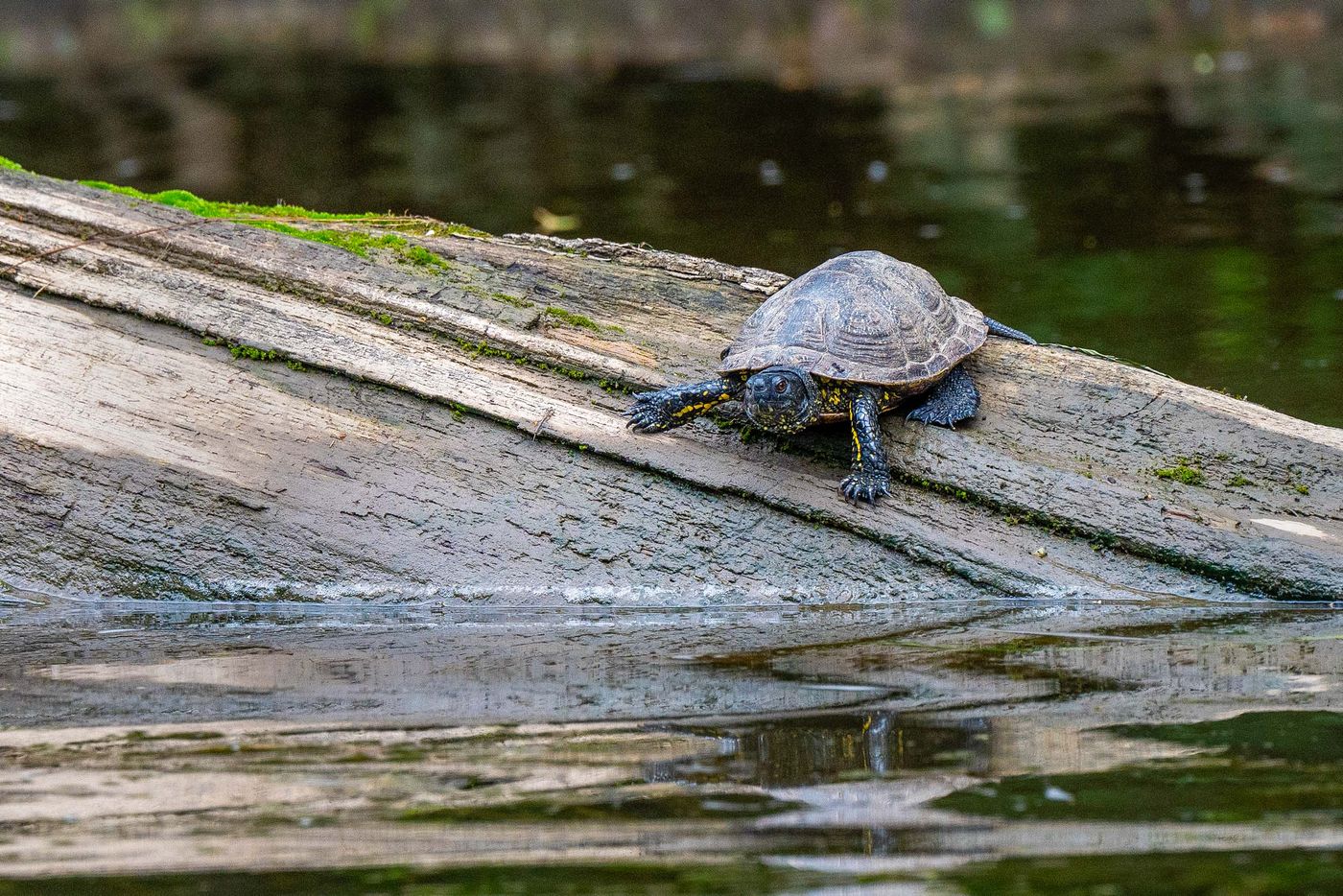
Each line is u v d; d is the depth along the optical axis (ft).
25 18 168.14
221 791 21.09
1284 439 35.86
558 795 20.74
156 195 47.44
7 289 40.01
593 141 94.99
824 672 27.86
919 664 28.32
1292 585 33.53
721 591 34.78
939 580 34.55
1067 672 27.43
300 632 32.91
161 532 36.45
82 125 100.27
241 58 136.36
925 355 35.37
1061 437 36.63
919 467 35.63
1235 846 18.38
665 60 130.00
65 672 28.91
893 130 97.04
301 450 37.14
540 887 17.60
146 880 18.02
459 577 35.47
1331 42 125.18
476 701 26.09
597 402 38.01
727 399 35.50
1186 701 24.95
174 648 31.35
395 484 36.55
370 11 164.96
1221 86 108.27
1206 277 63.52
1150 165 85.30
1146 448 36.29
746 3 157.79
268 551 36.11
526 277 42.29
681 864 18.21
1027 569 34.32
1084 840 18.62
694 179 83.71
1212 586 34.01
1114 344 55.06
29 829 19.71
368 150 92.89
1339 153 85.66
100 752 23.06
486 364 38.75
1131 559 34.45
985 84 114.32
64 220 41.63
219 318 39.24
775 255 67.05
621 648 30.55
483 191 80.74
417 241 43.75
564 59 132.16
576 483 36.35
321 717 25.12
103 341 38.93
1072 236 71.05
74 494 36.78
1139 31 139.23
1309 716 23.80
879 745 22.72
